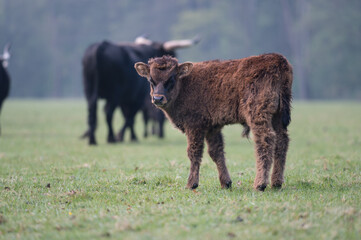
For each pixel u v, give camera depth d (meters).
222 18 168.50
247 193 18.69
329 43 160.75
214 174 23.91
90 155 32.28
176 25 178.62
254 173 23.91
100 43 38.97
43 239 14.27
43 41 185.25
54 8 185.62
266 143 18.78
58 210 17.17
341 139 40.84
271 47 170.62
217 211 16.06
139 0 187.50
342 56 160.75
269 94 18.78
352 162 26.58
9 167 26.95
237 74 19.48
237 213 15.75
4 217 16.33
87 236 14.20
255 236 13.75
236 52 169.38
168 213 16.03
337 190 19.20
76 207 17.62
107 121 40.75
